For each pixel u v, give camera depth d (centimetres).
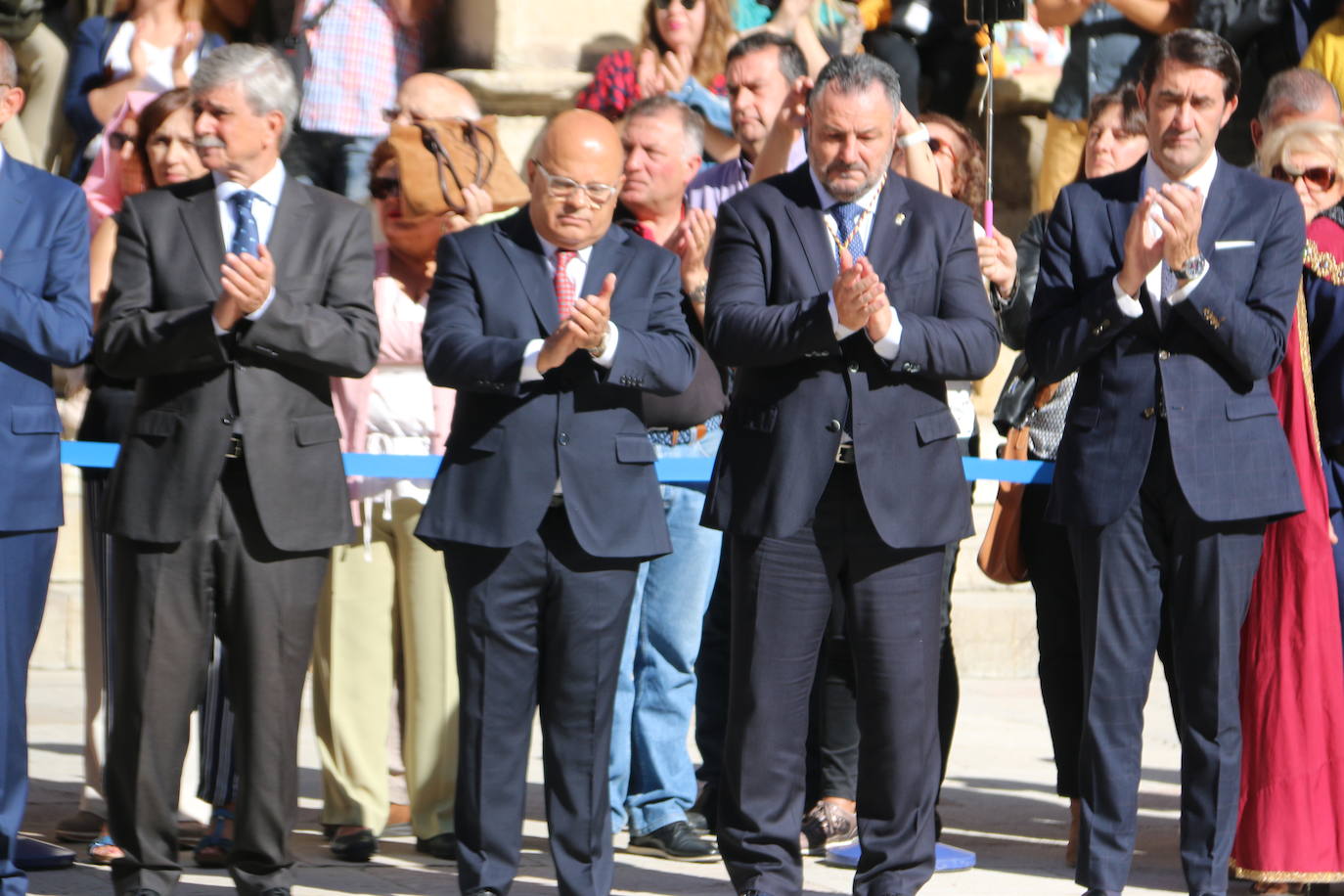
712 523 1225
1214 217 1236
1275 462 1230
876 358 1191
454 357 1166
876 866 1217
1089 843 1236
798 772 1229
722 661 1527
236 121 1170
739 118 1593
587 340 1129
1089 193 1262
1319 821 1344
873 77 1181
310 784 1691
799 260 1204
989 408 2252
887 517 1180
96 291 1416
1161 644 1359
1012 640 2205
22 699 1176
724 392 1466
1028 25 2317
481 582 1184
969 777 1767
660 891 1337
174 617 1170
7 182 1177
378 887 1318
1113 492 1223
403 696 1507
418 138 1425
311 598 1190
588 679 1190
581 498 1176
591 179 1183
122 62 1922
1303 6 2072
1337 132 1370
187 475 1160
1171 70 1214
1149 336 1230
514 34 2159
